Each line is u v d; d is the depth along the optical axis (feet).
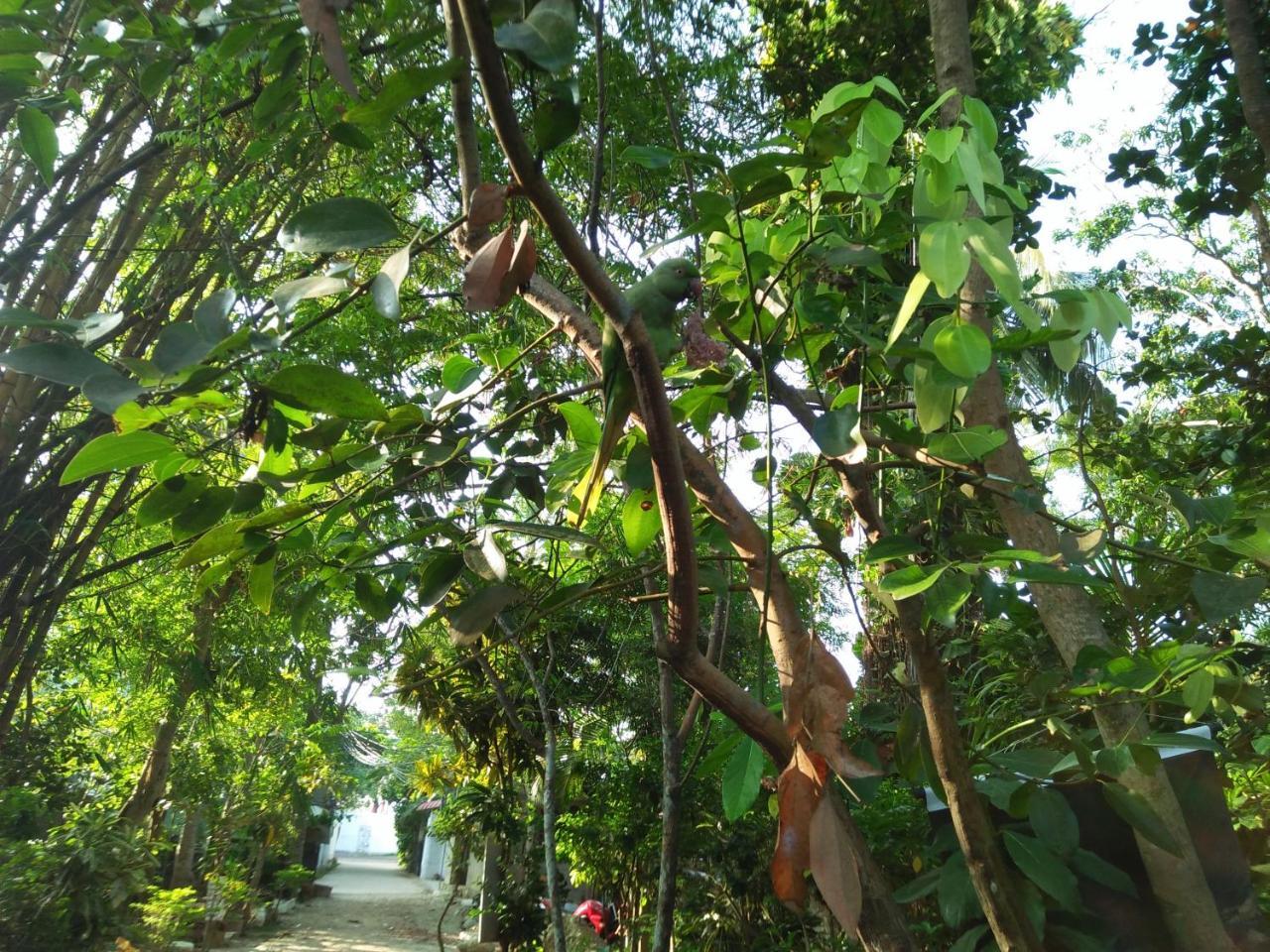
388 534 9.30
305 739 51.70
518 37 3.51
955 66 11.04
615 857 24.29
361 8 8.11
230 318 4.02
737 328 6.80
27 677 19.10
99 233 19.30
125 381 3.70
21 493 17.15
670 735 8.23
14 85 6.89
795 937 16.88
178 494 5.21
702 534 6.98
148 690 34.63
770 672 17.24
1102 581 5.49
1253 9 17.34
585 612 23.07
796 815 3.62
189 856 46.80
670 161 5.02
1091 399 17.43
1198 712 5.27
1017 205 5.38
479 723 24.77
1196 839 6.64
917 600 5.35
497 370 7.59
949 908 6.25
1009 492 5.91
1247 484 7.48
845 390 6.10
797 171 6.39
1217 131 18.60
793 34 22.39
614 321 3.89
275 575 6.60
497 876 34.91
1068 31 21.62
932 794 6.92
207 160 17.35
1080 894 6.63
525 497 7.78
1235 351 17.78
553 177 16.43
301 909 58.95
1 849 29.94
